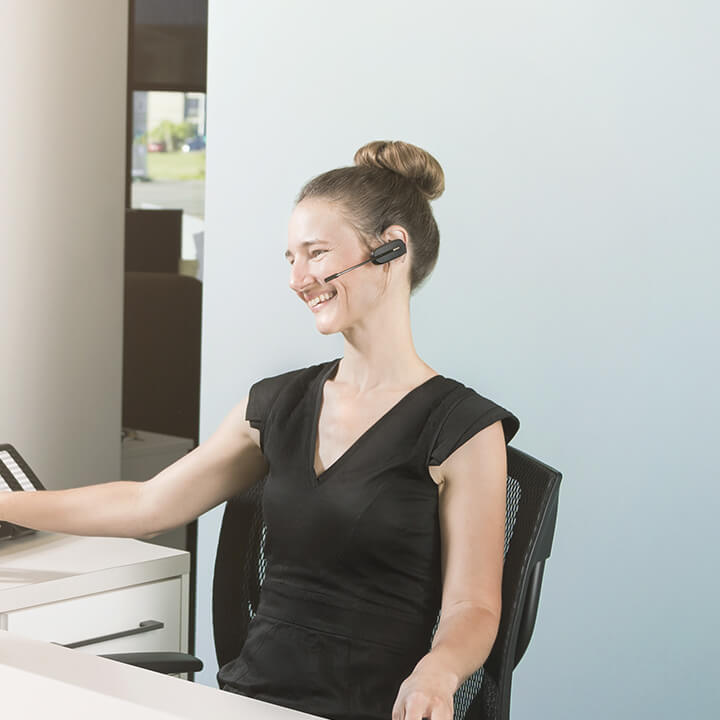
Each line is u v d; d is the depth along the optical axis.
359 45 2.32
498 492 1.35
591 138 2.12
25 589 1.71
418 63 2.27
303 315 2.41
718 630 2.06
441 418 1.36
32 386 2.84
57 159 2.86
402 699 1.10
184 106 3.75
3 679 1.00
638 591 2.14
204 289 2.54
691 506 2.08
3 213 2.74
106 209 3.00
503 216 2.21
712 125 2.02
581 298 2.15
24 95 2.77
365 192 1.40
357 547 1.35
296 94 2.40
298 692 1.36
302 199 1.43
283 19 2.40
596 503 2.17
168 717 0.92
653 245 2.08
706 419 2.06
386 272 1.40
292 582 1.40
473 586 1.30
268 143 2.44
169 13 3.70
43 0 2.79
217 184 2.51
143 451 3.28
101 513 1.56
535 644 2.26
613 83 2.10
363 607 1.35
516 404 2.23
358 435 1.40
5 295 2.76
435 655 1.17
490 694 1.33
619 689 2.17
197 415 3.98
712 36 2.01
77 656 1.07
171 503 1.54
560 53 2.14
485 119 2.22
